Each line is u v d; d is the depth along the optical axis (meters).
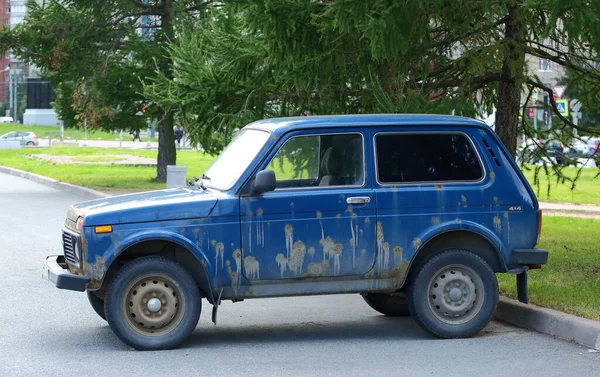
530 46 14.93
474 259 9.23
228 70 16.09
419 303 9.20
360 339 9.38
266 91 16.17
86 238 8.68
